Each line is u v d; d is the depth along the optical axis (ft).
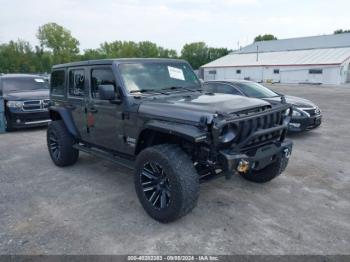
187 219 11.64
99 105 14.28
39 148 23.03
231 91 25.53
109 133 14.10
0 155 21.22
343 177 15.89
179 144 11.73
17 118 28.68
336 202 12.98
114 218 11.87
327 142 23.54
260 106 11.59
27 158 20.30
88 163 18.71
